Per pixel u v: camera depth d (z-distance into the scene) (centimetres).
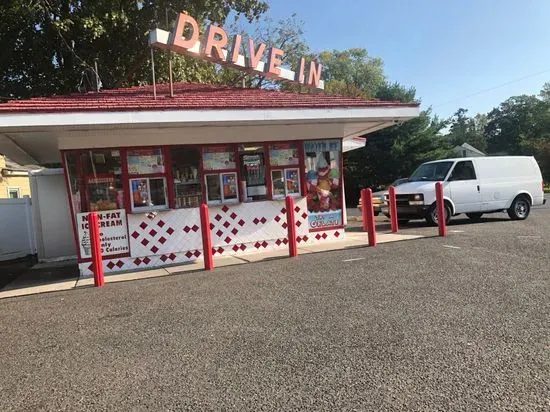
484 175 1597
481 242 1069
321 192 1262
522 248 968
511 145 9025
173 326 593
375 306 618
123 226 1070
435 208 1528
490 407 346
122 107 937
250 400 380
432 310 585
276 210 1207
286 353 475
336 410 355
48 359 510
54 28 1775
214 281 849
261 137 1198
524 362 420
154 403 387
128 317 651
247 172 1188
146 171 1094
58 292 873
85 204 1053
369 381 400
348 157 4112
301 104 1086
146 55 1997
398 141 4031
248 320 594
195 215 1126
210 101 1070
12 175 2456
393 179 4097
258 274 882
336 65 6328
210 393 398
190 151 1135
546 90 8956
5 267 1342
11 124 870
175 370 453
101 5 1792
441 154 4028
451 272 786
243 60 1214
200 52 1139
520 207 1647
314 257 1027
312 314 601
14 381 455
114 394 411
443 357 440
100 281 904
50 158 1555
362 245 1141
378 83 6231
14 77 2050
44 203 1401
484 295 638
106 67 2066
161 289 817
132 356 500
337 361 446
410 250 1018
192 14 2008
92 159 1056
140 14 1934
